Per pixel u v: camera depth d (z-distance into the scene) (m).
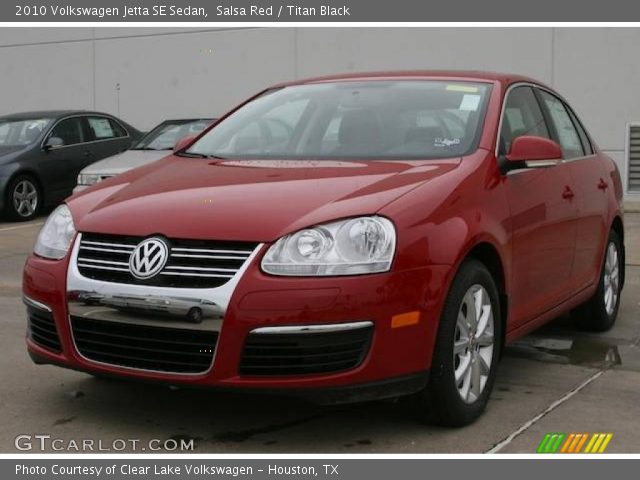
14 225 11.70
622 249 6.33
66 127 12.82
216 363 3.55
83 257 3.88
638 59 12.23
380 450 3.75
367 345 3.58
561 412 4.26
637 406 4.37
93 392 4.53
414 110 4.83
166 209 3.86
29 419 4.14
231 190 3.99
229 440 3.88
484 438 3.89
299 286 3.51
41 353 4.04
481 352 4.16
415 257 3.68
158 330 3.64
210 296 3.54
